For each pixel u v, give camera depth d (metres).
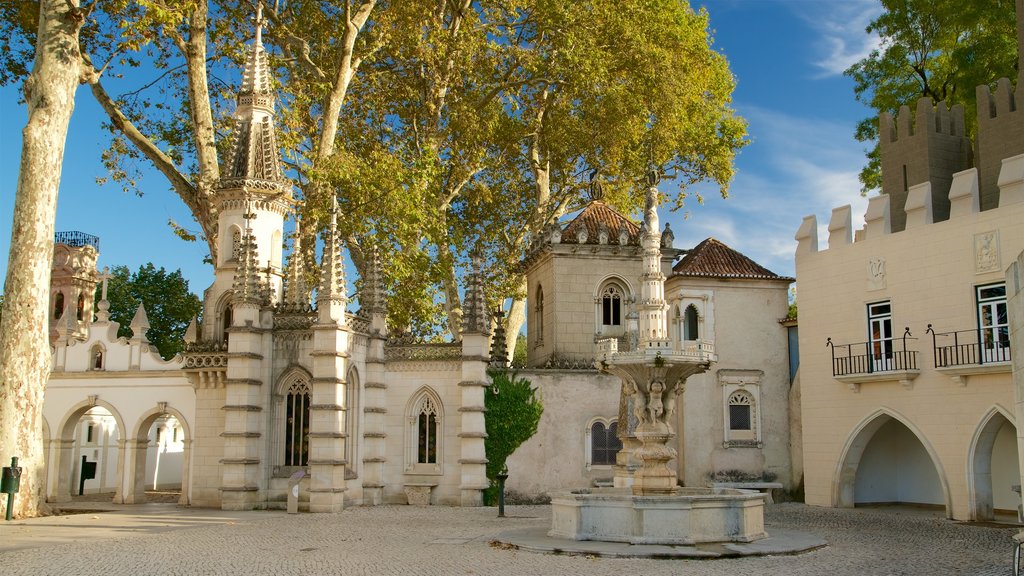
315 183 43.03
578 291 45.66
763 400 43.22
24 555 21.30
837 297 39.41
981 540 25.42
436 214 45.66
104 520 31.91
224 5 47.56
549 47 53.72
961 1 45.09
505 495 40.41
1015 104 35.59
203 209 44.06
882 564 19.70
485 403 40.59
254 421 37.47
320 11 49.41
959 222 34.62
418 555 20.92
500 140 56.34
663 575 17.64
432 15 49.03
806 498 40.09
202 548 22.64
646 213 24.69
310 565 19.44
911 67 49.66
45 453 43.03
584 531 22.56
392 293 47.69
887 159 41.03
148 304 78.44
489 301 58.84
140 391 42.56
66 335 44.59
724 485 41.41
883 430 40.75
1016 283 18.44
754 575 17.73
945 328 34.72
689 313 43.47
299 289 42.62
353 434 38.78
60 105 35.69
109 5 41.12
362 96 52.72
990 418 32.69
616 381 42.31
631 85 52.16
